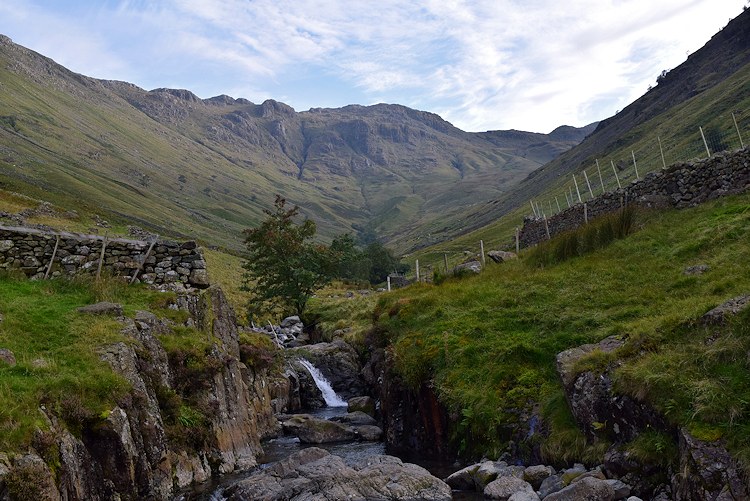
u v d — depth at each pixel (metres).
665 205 27.78
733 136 85.50
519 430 16.28
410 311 26.66
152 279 22.09
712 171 26.36
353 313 43.47
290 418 24.17
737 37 187.25
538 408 16.42
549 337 19.17
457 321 22.83
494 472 14.81
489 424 17.02
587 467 13.66
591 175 144.38
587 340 17.94
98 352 14.79
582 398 14.63
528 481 14.16
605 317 18.86
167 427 15.63
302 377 30.97
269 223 48.97
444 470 17.22
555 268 26.47
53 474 10.71
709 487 10.10
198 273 22.94
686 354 12.98
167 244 22.94
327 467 15.47
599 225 27.70
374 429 22.88
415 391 20.67
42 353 14.24
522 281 25.69
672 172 28.34
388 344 25.73
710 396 11.41
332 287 69.12
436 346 21.36
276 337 41.34
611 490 11.62
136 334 16.58
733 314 13.12
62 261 20.75
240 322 42.59
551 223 39.78
